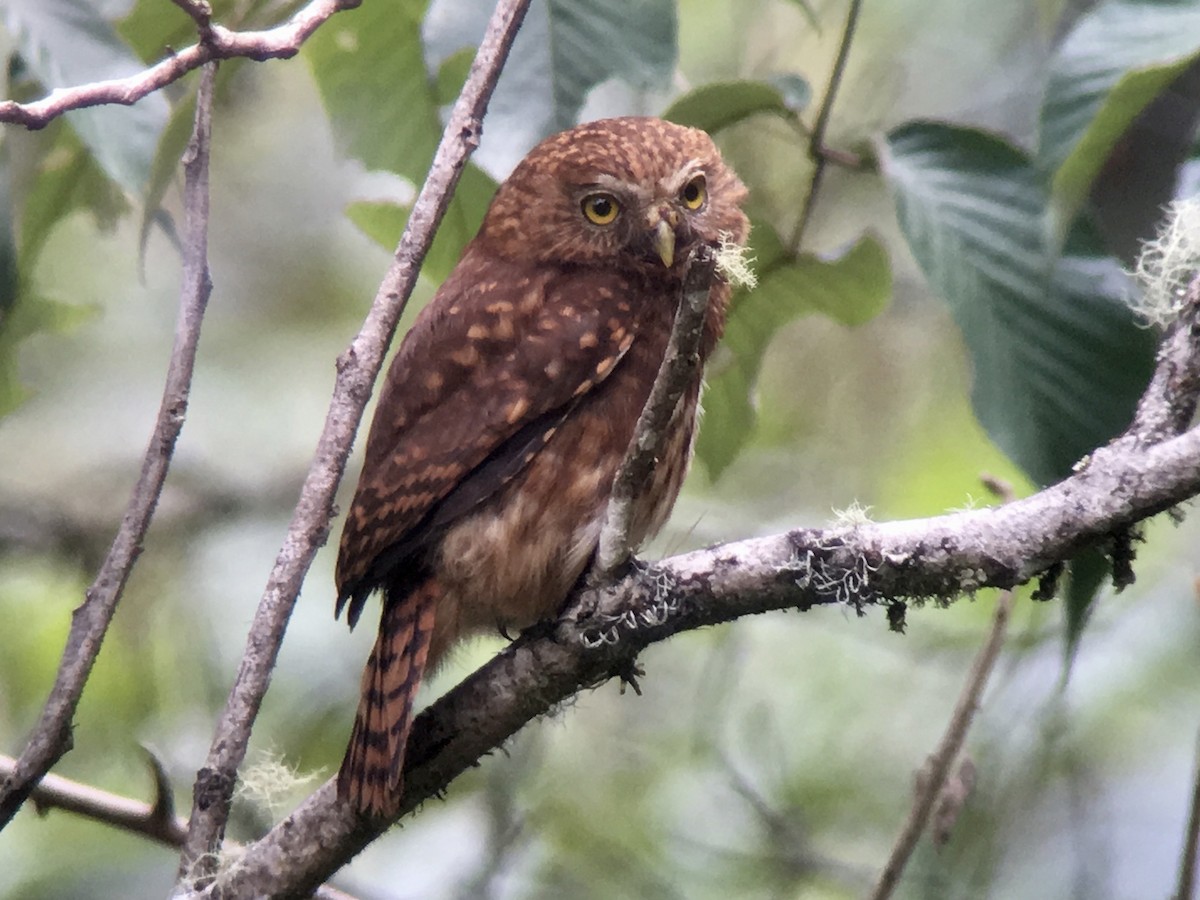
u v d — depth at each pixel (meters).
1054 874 10.77
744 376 8.71
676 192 7.88
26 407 14.57
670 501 7.60
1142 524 6.04
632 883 10.65
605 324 7.46
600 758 11.41
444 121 7.15
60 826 11.23
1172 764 11.12
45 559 13.53
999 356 7.05
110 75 6.89
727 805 11.22
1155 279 5.97
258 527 14.08
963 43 12.95
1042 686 10.79
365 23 7.89
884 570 5.74
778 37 12.68
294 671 12.43
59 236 14.80
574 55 7.19
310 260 15.59
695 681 12.23
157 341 15.29
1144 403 5.62
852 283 8.29
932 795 7.38
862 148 7.53
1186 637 10.90
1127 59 6.15
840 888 10.67
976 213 7.17
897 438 13.01
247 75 14.05
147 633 12.46
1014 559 5.62
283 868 6.34
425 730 6.44
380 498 7.23
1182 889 6.92
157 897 10.70
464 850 10.64
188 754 11.69
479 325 7.49
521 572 7.23
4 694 12.40
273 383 15.15
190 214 5.87
